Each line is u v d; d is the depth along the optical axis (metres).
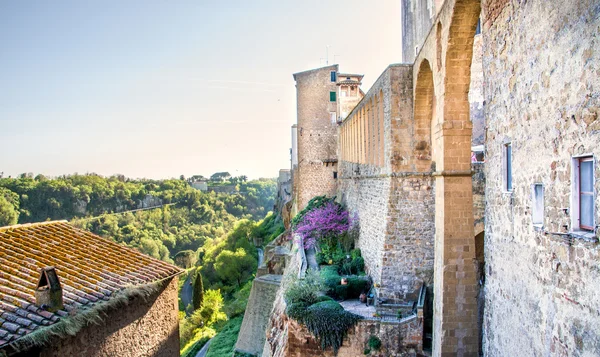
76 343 10.13
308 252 30.48
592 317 5.66
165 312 13.90
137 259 14.15
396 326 16.14
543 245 6.98
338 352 16.36
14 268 11.26
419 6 28.12
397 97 19.22
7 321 9.06
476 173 16.02
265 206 166.38
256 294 31.00
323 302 17.62
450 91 14.05
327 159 45.16
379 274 19.34
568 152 6.18
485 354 9.67
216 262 57.50
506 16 8.30
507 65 8.30
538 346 7.17
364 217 25.22
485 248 9.76
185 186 129.62
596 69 5.45
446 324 13.87
